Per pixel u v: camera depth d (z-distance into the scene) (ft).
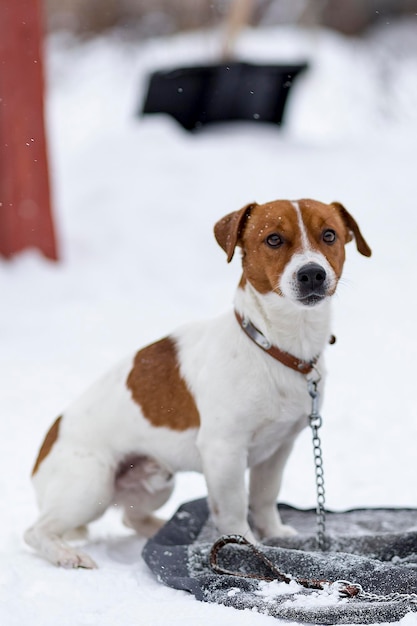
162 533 16.80
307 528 17.67
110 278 36.40
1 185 36.37
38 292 34.86
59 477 17.10
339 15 82.23
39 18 36.14
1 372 27.96
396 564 15.12
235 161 46.73
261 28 78.13
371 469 21.08
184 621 13.12
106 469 17.29
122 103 73.41
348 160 49.03
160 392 16.94
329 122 68.80
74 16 82.58
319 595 13.66
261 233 15.89
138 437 17.19
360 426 23.61
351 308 33.60
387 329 31.50
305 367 16.08
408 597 13.39
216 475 16.06
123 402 17.26
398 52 78.38
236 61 51.78
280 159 48.32
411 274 36.81
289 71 52.47
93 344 30.48
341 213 16.97
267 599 13.67
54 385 26.96
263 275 15.87
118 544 17.90
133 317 32.99
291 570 14.76
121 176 44.83
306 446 22.52
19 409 25.23
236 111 53.06
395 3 83.05
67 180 45.98
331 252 15.92
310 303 15.20
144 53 77.61
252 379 15.92
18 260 36.70
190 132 52.60
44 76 36.65
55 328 31.89
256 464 17.21
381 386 26.53
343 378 27.25
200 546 15.81
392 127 68.85
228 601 13.82
